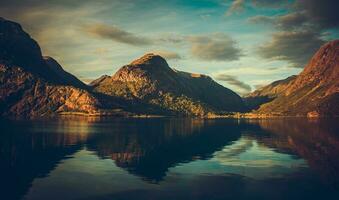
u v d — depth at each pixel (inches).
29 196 3068.4
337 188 3361.2
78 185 3437.5
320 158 5059.1
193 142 7401.6
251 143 7071.9
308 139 7741.1
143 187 3358.8
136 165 4559.5
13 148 6210.6
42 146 6496.1
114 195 3100.4
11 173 4010.8
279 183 3528.5
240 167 4394.7
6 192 3191.4
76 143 7042.3
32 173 4005.9
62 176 3843.5
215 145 6801.2
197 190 3262.8
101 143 7091.5
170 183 3526.1
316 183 3543.3
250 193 3186.5
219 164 4601.4
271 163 4660.4
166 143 7224.4
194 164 4628.4
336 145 6619.1
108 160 4948.3
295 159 4977.9
